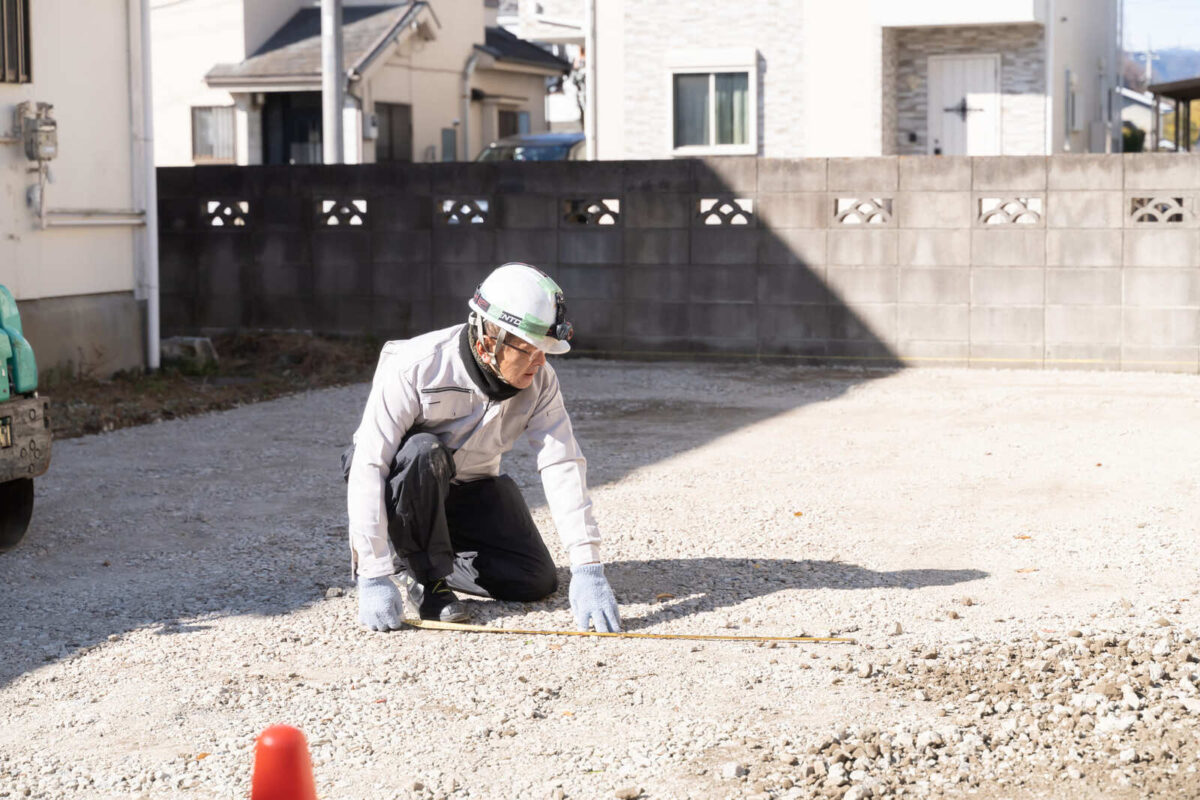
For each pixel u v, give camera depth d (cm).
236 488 707
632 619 472
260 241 1298
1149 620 454
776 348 1180
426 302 1262
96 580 533
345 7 2642
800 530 604
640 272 1204
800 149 1822
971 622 460
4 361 559
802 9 1795
